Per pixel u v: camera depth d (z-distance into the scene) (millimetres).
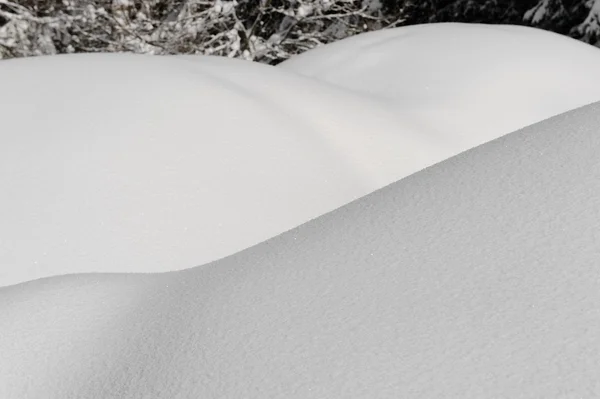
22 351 1910
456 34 5949
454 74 5305
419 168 4121
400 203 2219
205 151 3730
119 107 3949
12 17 10266
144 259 3143
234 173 3650
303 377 1453
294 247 2141
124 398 1572
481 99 5000
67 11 10930
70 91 4109
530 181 2088
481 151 2469
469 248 1816
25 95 4082
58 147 3639
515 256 1713
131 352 1769
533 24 14086
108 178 3475
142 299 2102
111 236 3211
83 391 1675
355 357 1477
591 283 1532
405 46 5906
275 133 3998
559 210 1878
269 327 1670
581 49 5820
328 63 6031
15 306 2162
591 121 2396
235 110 4098
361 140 4219
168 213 3359
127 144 3674
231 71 4707
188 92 4160
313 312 1694
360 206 2324
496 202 2025
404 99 5090
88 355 1829
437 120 4750
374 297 1699
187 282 2143
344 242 2053
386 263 1852
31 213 3291
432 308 1589
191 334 1740
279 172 3736
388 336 1523
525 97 5055
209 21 10992
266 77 4738
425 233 1963
